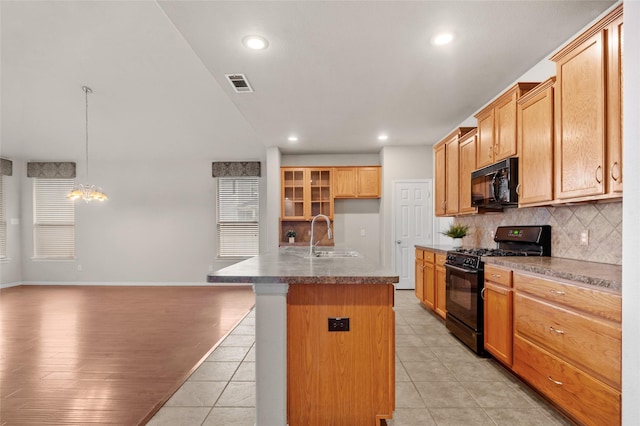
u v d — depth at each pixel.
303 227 6.01
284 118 4.17
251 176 6.42
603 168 1.79
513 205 2.96
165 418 2.01
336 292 1.80
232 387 2.39
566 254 2.55
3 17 3.07
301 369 1.79
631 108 1.33
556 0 1.96
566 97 2.08
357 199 6.15
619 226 2.07
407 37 2.34
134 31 3.29
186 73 4.01
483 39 2.38
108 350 3.13
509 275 2.36
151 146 5.98
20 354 3.04
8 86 4.20
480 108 3.81
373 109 3.85
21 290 6.01
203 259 6.48
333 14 2.06
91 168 6.48
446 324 3.48
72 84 4.19
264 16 2.07
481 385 2.35
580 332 1.68
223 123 5.25
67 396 2.28
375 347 1.80
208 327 3.84
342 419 1.79
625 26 1.36
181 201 6.50
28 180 6.50
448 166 4.12
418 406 2.08
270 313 1.72
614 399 1.47
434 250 3.91
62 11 3.02
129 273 6.48
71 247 6.54
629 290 1.34
